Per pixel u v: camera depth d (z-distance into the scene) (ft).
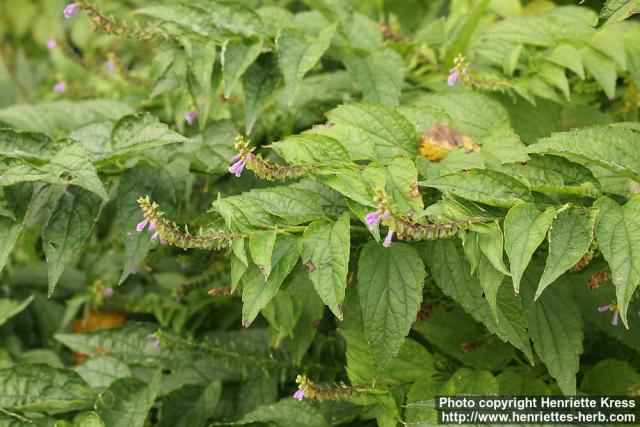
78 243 2.85
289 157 2.67
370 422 3.08
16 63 4.80
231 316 3.52
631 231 2.48
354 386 2.85
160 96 3.62
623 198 2.74
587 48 3.13
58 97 4.24
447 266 2.73
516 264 2.48
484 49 3.19
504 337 2.70
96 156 2.95
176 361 3.34
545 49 3.19
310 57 2.97
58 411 3.06
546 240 2.74
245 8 3.04
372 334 2.67
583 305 2.93
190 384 3.20
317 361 3.26
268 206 2.66
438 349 3.12
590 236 2.49
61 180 2.74
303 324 3.13
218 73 3.08
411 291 2.67
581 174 2.64
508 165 2.67
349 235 2.65
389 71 3.12
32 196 2.86
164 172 3.00
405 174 2.66
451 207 2.56
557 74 3.09
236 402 3.29
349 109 2.85
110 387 3.05
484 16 3.51
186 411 3.18
